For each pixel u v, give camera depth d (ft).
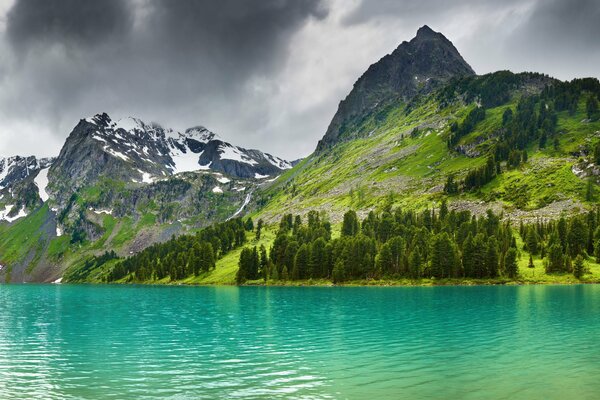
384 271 625.41
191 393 130.21
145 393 130.82
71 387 137.59
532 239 651.66
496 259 579.89
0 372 155.53
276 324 261.44
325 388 133.18
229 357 174.81
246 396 126.82
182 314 322.55
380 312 309.01
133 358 175.52
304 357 173.47
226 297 472.03
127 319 300.40
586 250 629.51
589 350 180.75
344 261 643.86
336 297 436.35
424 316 284.61
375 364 161.38
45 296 592.19
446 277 586.45
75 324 279.49
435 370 152.15
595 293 420.36
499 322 254.47
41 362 170.71
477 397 123.34
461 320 265.13
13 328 263.90
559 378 140.87
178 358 174.50
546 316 274.98
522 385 133.80
